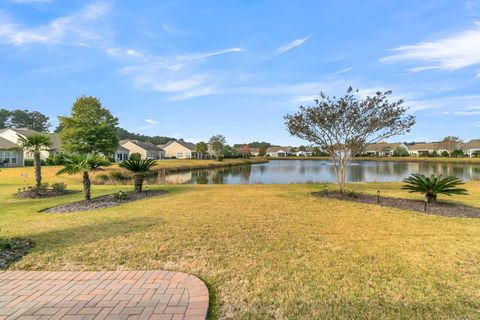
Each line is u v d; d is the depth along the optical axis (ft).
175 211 22.76
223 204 26.09
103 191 37.99
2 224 18.80
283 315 8.08
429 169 111.96
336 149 36.11
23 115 212.43
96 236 15.74
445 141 216.95
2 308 8.36
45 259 12.42
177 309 8.26
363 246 13.96
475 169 110.63
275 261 12.07
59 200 30.22
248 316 8.02
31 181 53.11
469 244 14.30
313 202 27.25
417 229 17.22
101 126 92.38
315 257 12.51
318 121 34.06
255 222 18.94
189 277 10.50
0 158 94.89
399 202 27.40
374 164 153.99
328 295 9.21
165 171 96.37
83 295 9.17
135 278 10.47
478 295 9.19
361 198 30.17
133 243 14.49
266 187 42.37
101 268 11.47
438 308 8.42
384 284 9.96
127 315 7.94
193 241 14.80
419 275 10.68
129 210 23.43
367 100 32.32
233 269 11.28
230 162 161.48
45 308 8.36
